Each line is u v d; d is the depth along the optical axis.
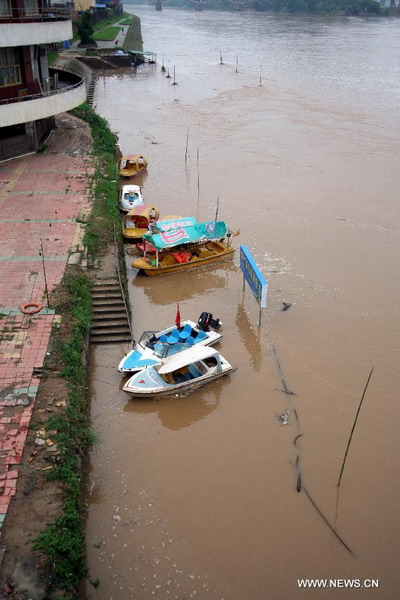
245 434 14.50
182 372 16.30
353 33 106.12
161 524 11.97
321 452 13.97
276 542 11.66
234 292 21.41
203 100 53.06
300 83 61.03
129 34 89.25
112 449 13.92
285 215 28.02
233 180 32.78
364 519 12.24
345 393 15.95
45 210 24.44
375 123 45.69
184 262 22.38
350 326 19.03
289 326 19.03
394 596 10.72
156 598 10.53
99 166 30.39
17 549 10.11
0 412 13.29
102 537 11.65
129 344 17.80
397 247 24.92
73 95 33.06
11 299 17.81
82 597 10.44
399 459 13.84
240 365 17.06
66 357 15.23
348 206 29.33
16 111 28.69
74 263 20.16
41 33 29.20
